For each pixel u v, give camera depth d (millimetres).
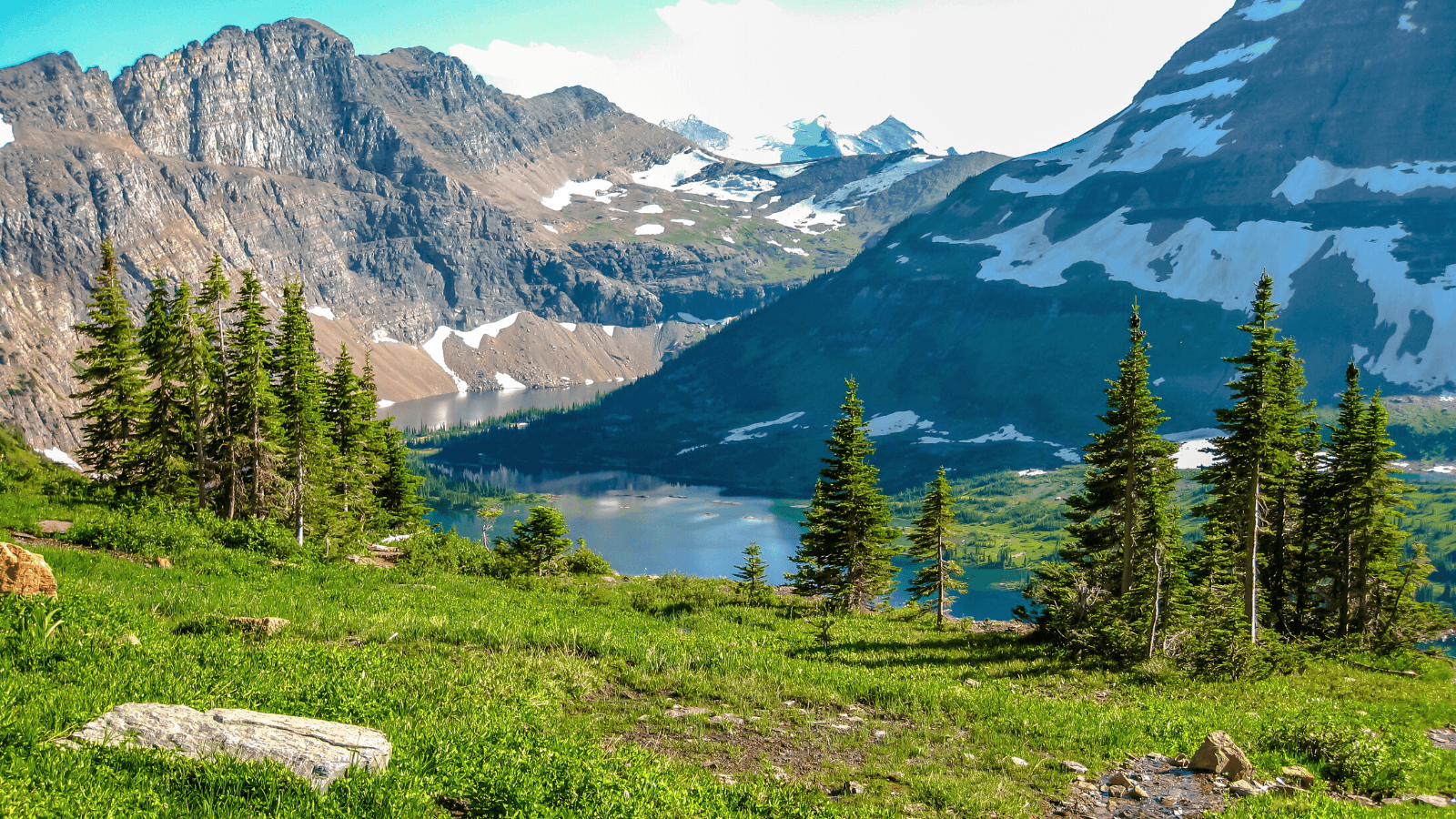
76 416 44812
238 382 44625
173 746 9016
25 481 39406
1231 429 39656
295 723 9977
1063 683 25328
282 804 8125
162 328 44062
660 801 10148
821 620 34562
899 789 13039
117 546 28016
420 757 10188
